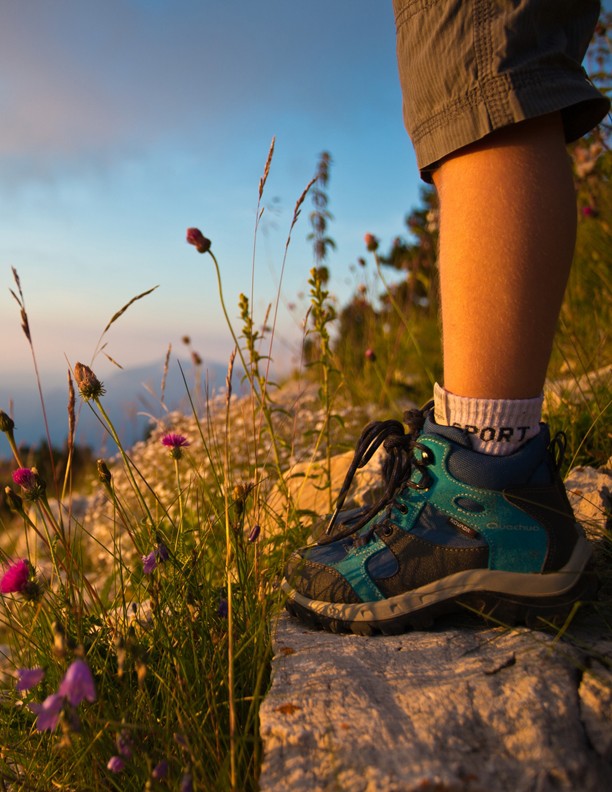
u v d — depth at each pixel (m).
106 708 1.14
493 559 1.18
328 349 2.12
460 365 1.18
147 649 1.31
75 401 1.37
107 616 1.36
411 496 1.28
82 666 0.86
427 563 1.23
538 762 0.88
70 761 1.17
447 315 1.20
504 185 1.12
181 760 1.08
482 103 1.12
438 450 1.23
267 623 1.33
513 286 1.11
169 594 1.40
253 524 1.67
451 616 1.28
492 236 1.12
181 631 1.34
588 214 3.62
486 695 0.99
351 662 1.13
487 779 0.86
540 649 1.08
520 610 1.15
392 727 0.95
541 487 1.17
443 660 1.10
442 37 1.16
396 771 0.87
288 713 1.00
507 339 1.13
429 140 1.21
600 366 2.71
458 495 1.21
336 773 0.89
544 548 1.15
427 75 1.19
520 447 1.19
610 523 1.54
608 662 1.04
